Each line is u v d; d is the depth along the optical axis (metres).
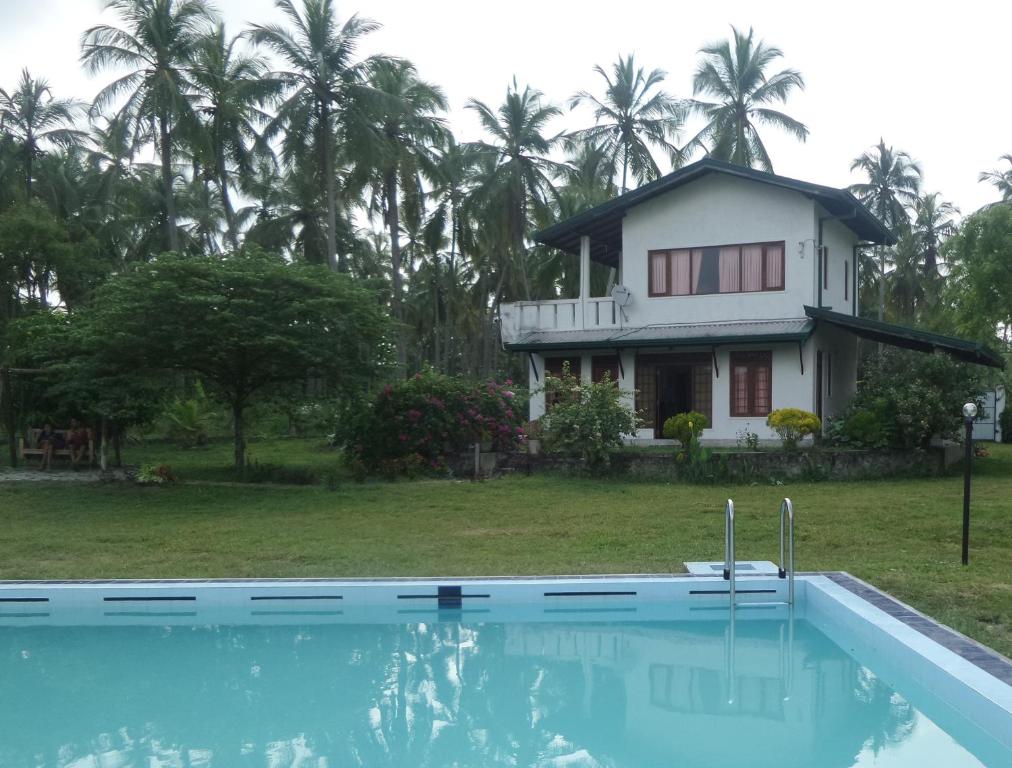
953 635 6.65
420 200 43.62
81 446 21.14
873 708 6.23
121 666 7.43
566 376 20.50
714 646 7.82
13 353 21.11
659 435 22.88
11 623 8.84
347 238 47.44
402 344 38.06
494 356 55.81
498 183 38.88
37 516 14.55
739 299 22.19
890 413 19.34
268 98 32.81
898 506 13.98
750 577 8.86
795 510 13.77
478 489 17.23
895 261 56.28
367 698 6.62
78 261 33.81
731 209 22.39
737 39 39.16
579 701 6.48
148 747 5.63
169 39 32.41
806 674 7.05
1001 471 19.75
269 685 6.91
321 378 18.56
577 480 18.42
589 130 39.66
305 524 13.48
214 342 16.67
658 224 23.14
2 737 5.83
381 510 14.88
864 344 36.34
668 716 6.13
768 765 5.20
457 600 8.88
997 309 24.44
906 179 50.88
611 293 23.73
